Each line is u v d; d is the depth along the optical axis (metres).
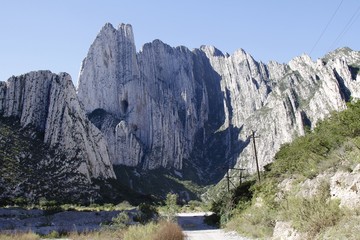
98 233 29.14
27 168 104.94
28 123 128.25
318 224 13.76
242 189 43.28
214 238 25.70
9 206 78.12
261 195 32.69
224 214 41.34
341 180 15.80
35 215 63.41
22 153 109.50
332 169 18.34
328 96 189.75
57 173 112.25
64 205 91.75
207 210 98.50
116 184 146.25
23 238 29.45
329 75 194.88
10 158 103.56
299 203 16.83
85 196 111.62
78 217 59.44
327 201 15.58
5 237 28.98
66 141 126.50
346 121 22.86
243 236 24.58
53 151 120.44
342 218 13.08
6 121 125.06
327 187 16.69
